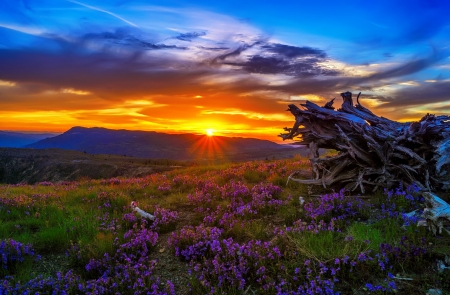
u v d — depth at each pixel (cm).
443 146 916
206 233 773
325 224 773
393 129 1120
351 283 541
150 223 998
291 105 1288
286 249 658
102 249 741
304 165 1709
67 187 1930
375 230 699
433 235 658
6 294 542
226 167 2269
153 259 730
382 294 500
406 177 999
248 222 881
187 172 2309
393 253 591
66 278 606
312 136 1237
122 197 1343
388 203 875
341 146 1088
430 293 488
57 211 1148
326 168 1202
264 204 1008
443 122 1025
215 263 601
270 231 831
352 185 1059
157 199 1380
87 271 668
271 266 606
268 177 1545
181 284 610
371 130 1067
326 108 1272
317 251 634
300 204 1003
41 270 691
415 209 815
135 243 756
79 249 755
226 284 580
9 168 11369
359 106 1279
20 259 699
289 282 552
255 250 662
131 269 628
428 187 910
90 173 9269
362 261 573
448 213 628
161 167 8094
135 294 547
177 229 938
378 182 1005
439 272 534
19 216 1120
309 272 552
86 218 1025
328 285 519
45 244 830
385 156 1019
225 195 1227
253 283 580
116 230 904
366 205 882
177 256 735
